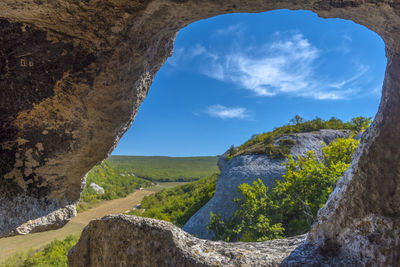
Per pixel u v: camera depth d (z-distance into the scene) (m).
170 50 2.99
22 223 3.18
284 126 20.78
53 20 2.20
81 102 2.77
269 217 10.12
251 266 2.06
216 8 2.00
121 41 2.36
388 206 1.99
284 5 1.89
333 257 2.23
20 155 3.13
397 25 1.83
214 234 12.16
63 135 3.07
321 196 8.25
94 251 3.02
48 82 2.66
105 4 2.01
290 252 2.35
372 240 2.00
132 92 2.79
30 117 2.91
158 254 2.33
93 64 2.52
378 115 2.20
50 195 3.44
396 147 1.97
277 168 13.70
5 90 2.71
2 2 1.90
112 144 3.25
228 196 13.46
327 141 15.73
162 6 2.01
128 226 2.64
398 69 1.99
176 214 17.94
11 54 2.50
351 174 2.31
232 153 20.53
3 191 3.10
